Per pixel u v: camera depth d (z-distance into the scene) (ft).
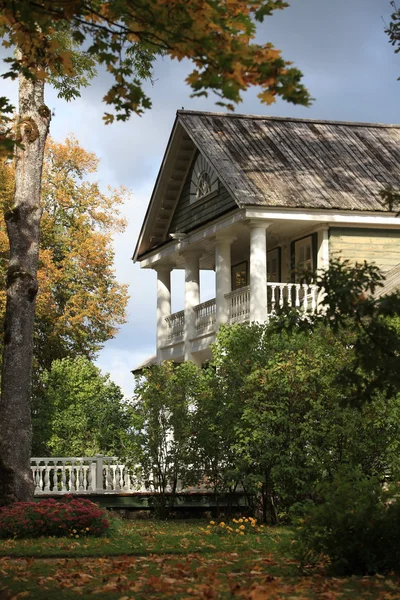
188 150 98.94
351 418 64.75
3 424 63.82
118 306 137.18
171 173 100.83
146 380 78.43
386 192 39.47
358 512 36.99
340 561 36.70
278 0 27.66
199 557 44.34
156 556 45.39
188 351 96.68
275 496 69.56
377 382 34.65
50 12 29.73
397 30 60.39
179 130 96.84
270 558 42.73
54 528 57.26
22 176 66.18
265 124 97.19
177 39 27.76
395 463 64.59
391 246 88.69
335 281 34.60
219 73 27.58
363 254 87.61
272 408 69.00
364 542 36.76
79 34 30.17
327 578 36.19
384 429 65.67
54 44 32.68
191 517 79.61
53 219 136.46
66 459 79.97
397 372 33.68
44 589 34.24
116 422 103.81
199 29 27.20
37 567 41.32
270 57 27.27
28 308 65.10
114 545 51.49
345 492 37.83
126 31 29.78
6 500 62.75
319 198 84.99
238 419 70.69
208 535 57.47
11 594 33.06
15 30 31.99
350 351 65.98
